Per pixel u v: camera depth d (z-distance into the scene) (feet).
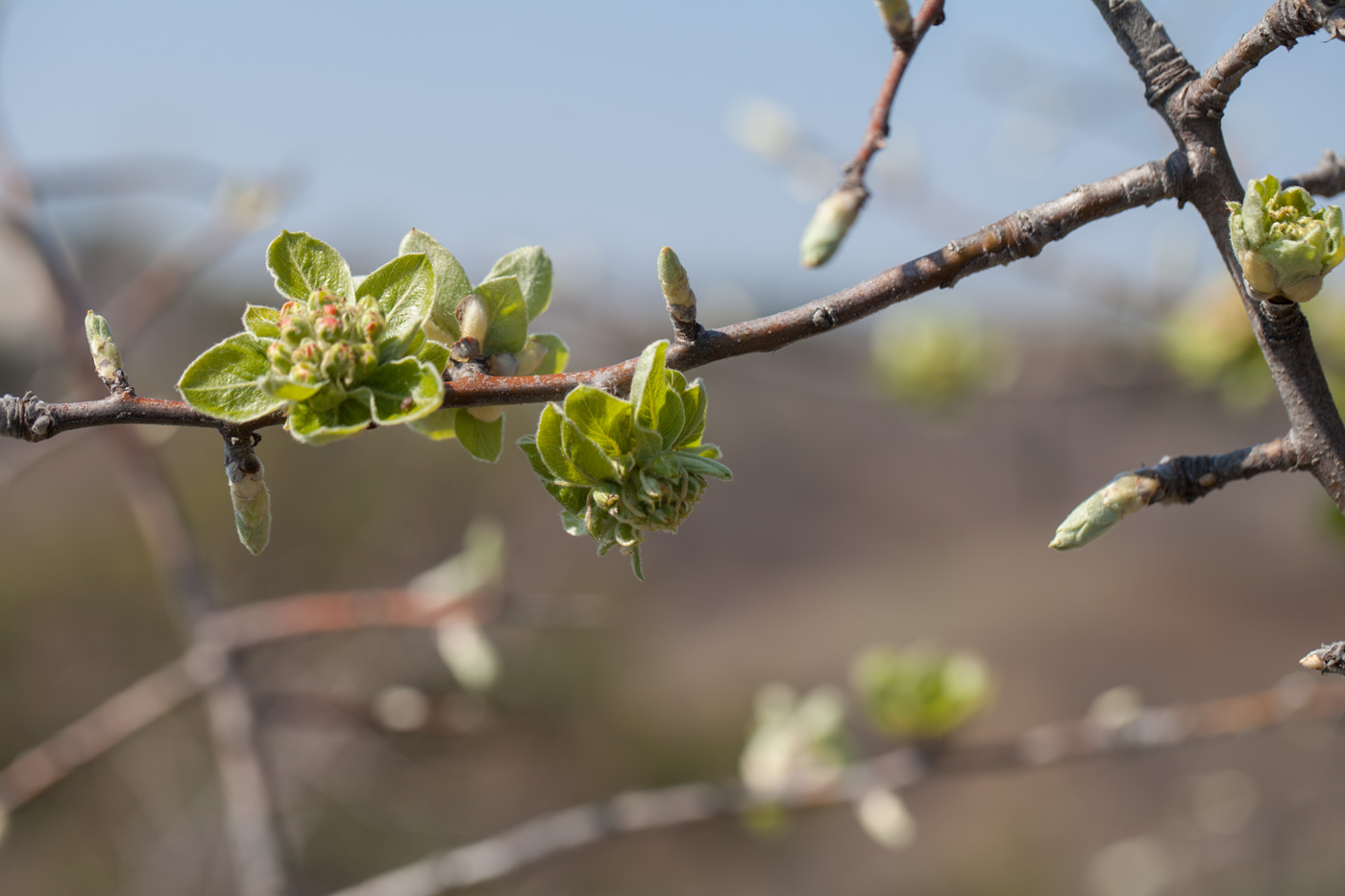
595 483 4.02
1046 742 10.00
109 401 4.04
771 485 53.36
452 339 4.92
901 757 10.22
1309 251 3.76
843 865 31.04
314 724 11.23
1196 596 42.52
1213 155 4.16
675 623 45.06
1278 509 45.93
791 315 4.34
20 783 10.49
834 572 49.26
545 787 29.68
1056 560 47.52
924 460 55.01
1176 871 16.40
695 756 33.88
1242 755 20.62
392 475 29.78
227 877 22.79
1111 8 4.35
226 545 28.55
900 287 4.35
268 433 28.94
